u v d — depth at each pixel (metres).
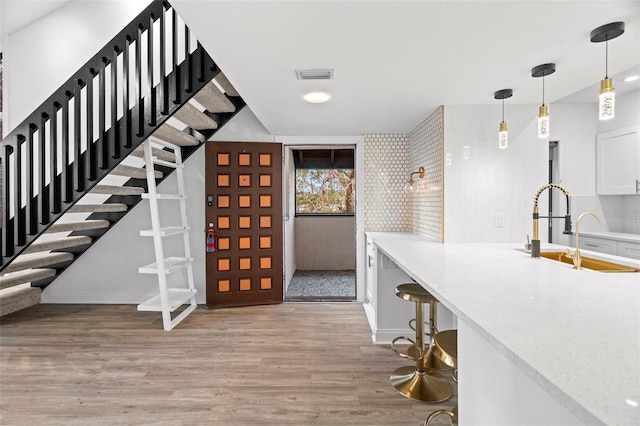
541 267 2.03
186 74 3.04
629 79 3.45
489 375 1.25
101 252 4.52
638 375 0.77
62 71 4.43
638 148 3.72
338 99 3.04
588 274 1.84
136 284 4.54
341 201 7.09
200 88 3.04
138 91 3.08
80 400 2.31
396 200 4.55
